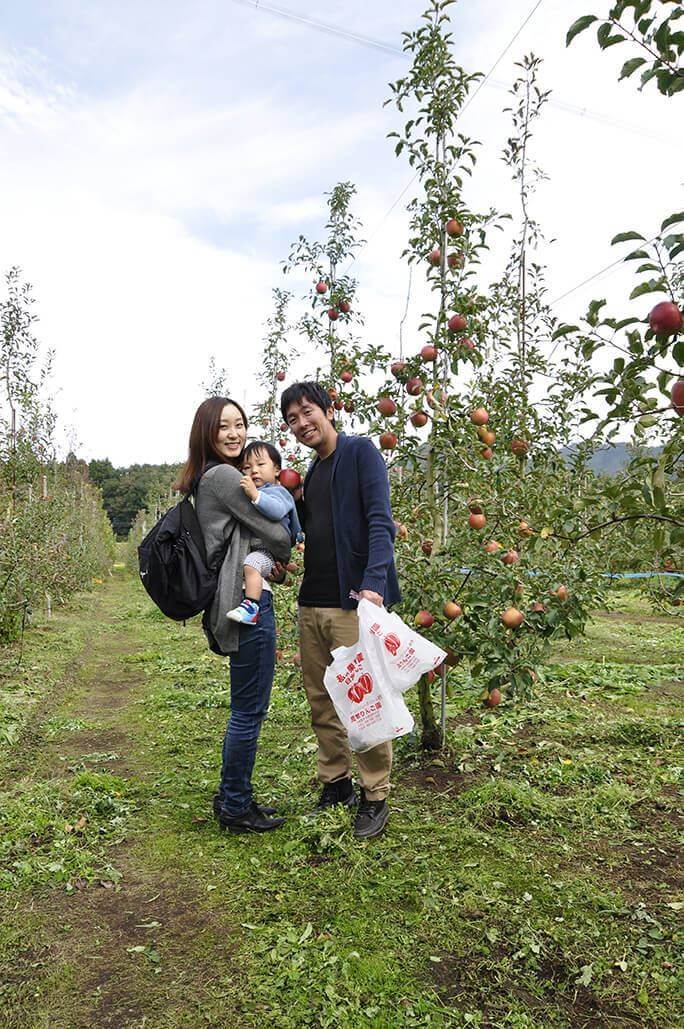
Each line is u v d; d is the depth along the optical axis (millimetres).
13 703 5297
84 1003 1999
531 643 3670
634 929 2305
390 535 2932
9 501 7699
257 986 2047
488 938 2248
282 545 3035
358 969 2105
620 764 3926
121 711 5430
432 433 3740
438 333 3859
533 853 2879
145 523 24969
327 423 3164
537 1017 1922
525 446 4004
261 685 3041
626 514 2326
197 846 2969
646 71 1723
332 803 3238
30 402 9234
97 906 2508
